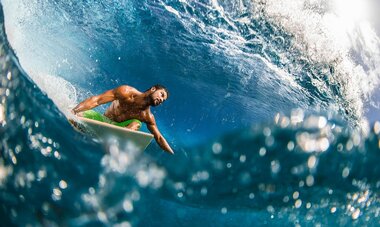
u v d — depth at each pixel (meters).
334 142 2.89
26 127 2.48
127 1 8.19
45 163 2.30
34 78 4.24
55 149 2.45
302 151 2.83
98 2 7.79
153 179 2.34
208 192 2.60
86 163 2.41
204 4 8.94
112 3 7.99
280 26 9.28
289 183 2.75
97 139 2.91
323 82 9.25
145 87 7.49
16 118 2.45
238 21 9.12
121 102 4.70
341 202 2.78
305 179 2.78
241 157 2.78
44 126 2.60
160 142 4.80
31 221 1.92
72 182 2.21
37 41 6.44
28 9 6.20
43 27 6.66
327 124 2.97
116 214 2.14
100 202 2.14
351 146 2.92
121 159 2.32
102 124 4.02
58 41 6.84
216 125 7.54
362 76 9.79
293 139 2.84
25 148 2.34
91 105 4.52
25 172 2.18
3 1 5.07
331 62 9.42
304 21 9.48
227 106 7.79
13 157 2.21
